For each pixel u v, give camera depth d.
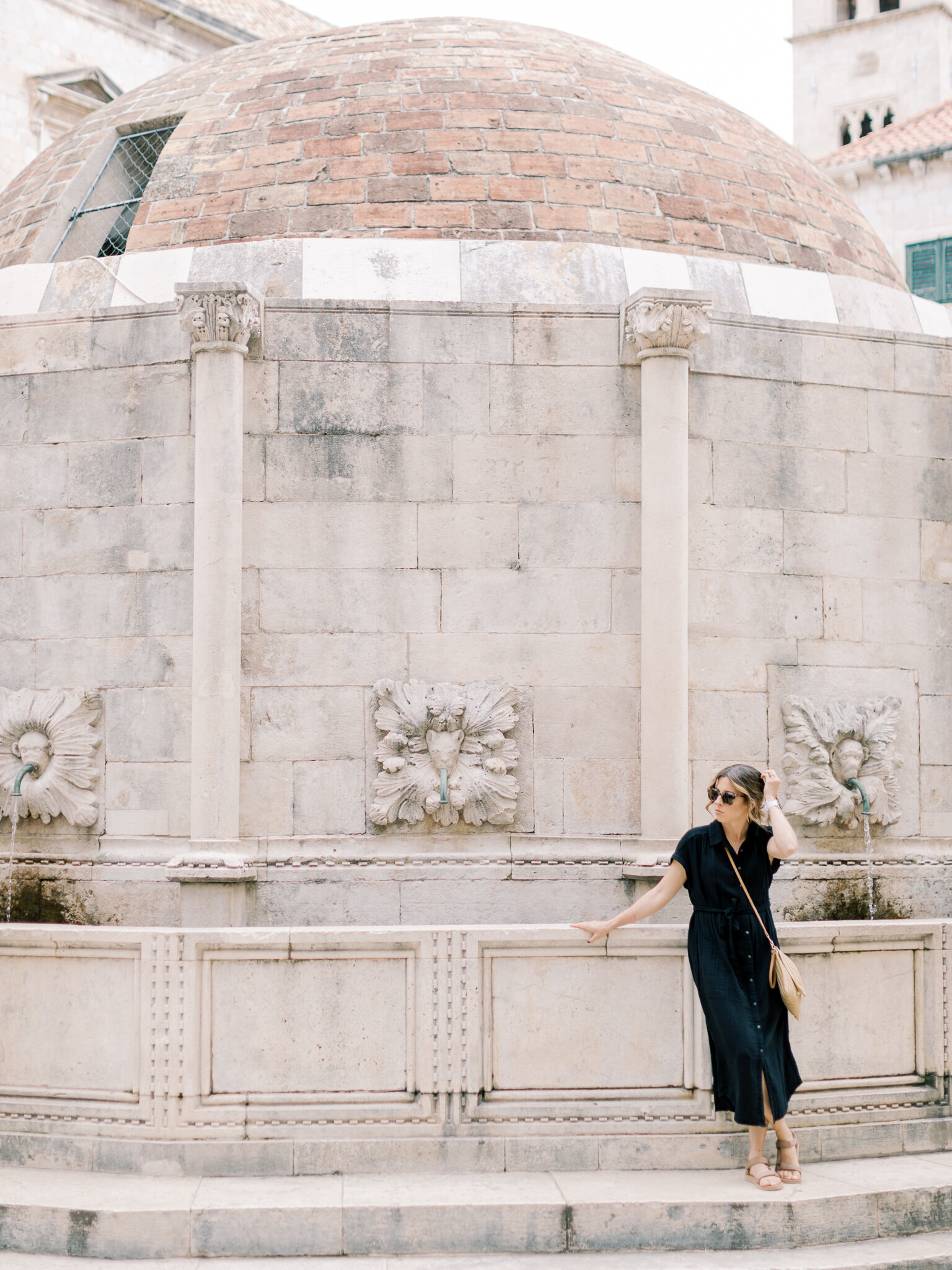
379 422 9.52
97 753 9.61
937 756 10.27
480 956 7.14
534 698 9.46
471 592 9.48
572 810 9.44
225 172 11.45
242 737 9.31
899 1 50.91
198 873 8.82
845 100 50.44
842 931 7.45
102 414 9.75
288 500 9.45
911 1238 6.68
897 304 11.82
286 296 10.23
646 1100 7.18
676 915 9.12
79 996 7.18
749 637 9.77
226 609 9.13
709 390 9.82
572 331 9.66
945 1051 7.69
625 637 9.51
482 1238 6.43
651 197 11.45
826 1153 7.35
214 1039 7.07
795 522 9.97
